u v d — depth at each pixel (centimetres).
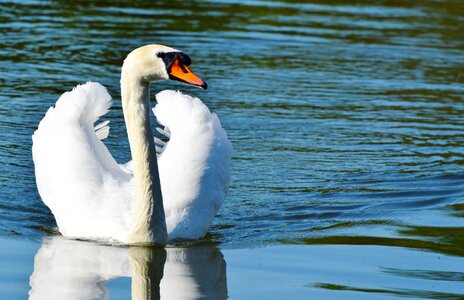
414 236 1219
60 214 1226
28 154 1523
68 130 1270
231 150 1333
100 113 1295
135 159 1175
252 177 1468
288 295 992
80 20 2502
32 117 1691
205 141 1302
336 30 2566
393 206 1358
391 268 1089
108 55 2142
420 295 994
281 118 1772
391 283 1034
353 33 2536
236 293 999
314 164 1538
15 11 2573
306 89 1973
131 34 2358
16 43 2208
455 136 1728
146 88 1170
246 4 2867
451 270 1082
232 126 1705
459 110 1894
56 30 2369
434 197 1400
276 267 1092
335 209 1341
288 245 1184
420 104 1920
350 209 1341
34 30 2353
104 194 1230
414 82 2084
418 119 1823
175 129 1323
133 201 1230
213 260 1121
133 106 1169
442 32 2623
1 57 2075
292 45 2353
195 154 1284
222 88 1938
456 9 2991
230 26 2525
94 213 1209
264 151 1590
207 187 1259
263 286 1023
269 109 1820
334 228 1259
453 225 1267
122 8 2703
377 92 1991
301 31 2523
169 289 1015
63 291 999
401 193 1413
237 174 1477
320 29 2562
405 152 1620
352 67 2183
